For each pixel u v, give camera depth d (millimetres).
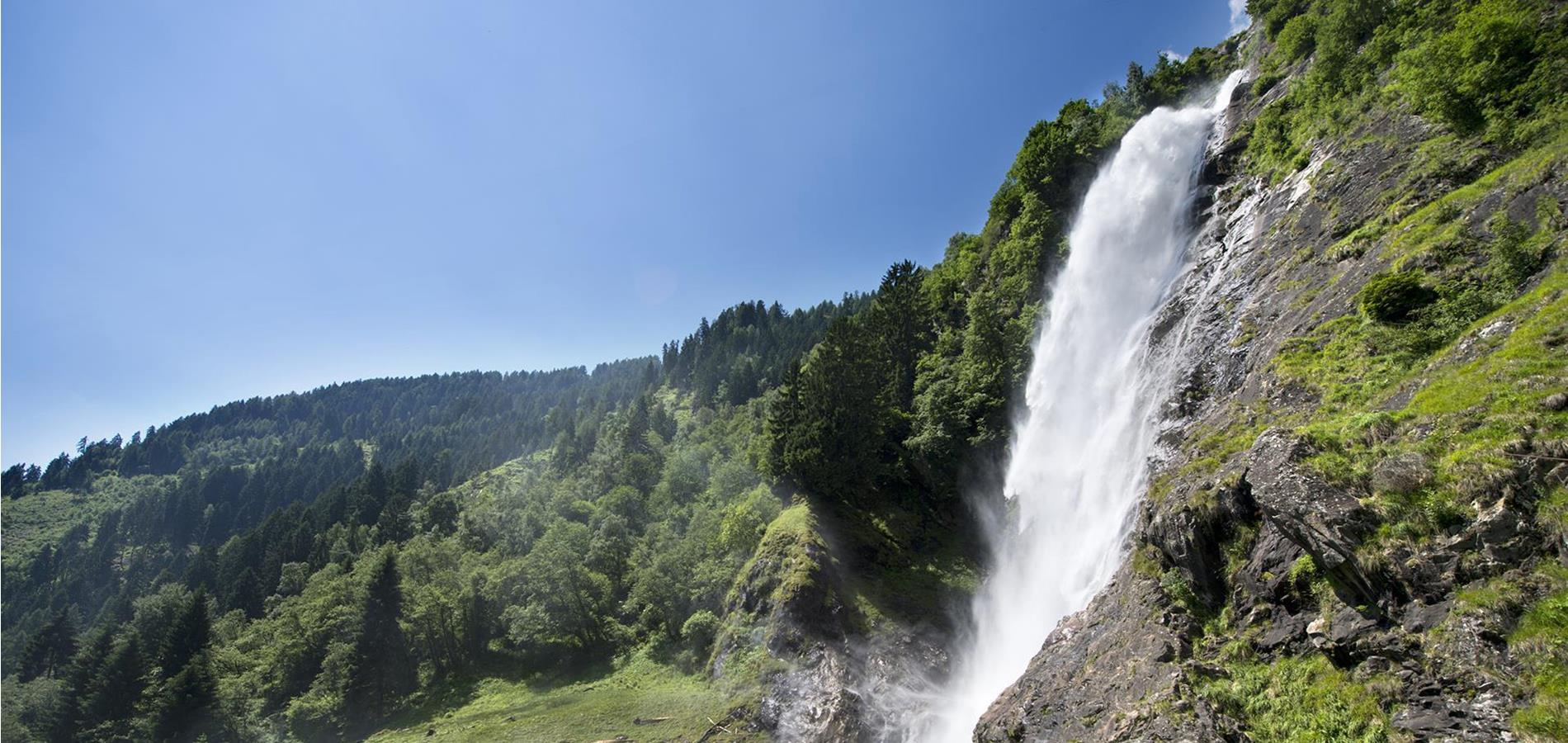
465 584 67000
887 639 41250
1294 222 30984
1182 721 14508
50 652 97688
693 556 58531
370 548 111875
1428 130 26219
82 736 62281
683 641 50906
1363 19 33969
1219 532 18094
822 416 56125
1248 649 15602
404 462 163125
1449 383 15109
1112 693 17531
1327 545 13828
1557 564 10609
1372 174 27703
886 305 69500
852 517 52469
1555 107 20859
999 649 39125
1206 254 37125
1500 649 10547
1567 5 22078
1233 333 28875
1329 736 12344
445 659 64438
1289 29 42438
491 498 115188
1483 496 11984
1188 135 46500
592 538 71875
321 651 68938
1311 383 20812
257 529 139125
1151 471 27609
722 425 111000
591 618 60188
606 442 130625
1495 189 20219
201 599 73875
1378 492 13633
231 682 64000
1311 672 13734
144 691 64438
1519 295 16734
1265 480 15836
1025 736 19469
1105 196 50094
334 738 55281
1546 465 11539
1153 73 60531
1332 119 32906
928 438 52781
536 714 47562
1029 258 56281
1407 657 11930
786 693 38688
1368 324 20828
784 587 44125
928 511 53562
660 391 198875
